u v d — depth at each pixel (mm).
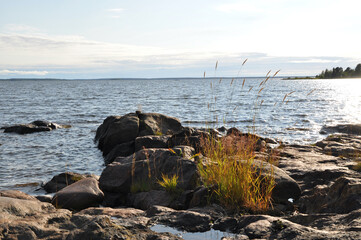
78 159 15414
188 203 6805
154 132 16766
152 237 4051
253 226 4477
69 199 7613
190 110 40094
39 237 3699
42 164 14211
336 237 3551
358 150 12398
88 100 61469
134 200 7844
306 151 12664
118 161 9656
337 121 28703
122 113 38156
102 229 3838
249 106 43375
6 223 3793
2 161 14633
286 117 31281
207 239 4465
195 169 7789
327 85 141250
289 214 5910
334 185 6094
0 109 43125
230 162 6500
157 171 8398
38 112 39469
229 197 6051
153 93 89938
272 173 6727
